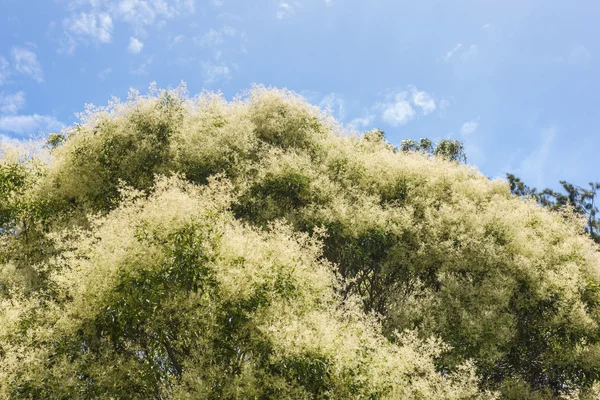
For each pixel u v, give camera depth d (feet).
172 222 21.94
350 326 23.81
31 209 32.96
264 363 21.21
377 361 21.50
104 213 34.53
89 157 35.73
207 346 20.80
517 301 32.65
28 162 34.81
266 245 24.20
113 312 21.67
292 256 24.23
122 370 22.02
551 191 69.92
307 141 41.83
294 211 34.96
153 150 36.29
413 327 31.40
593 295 32.91
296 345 19.89
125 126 36.50
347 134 45.96
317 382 19.98
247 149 37.32
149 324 21.77
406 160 41.57
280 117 41.81
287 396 19.31
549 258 34.01
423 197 37.76
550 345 32.55
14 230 33.22
